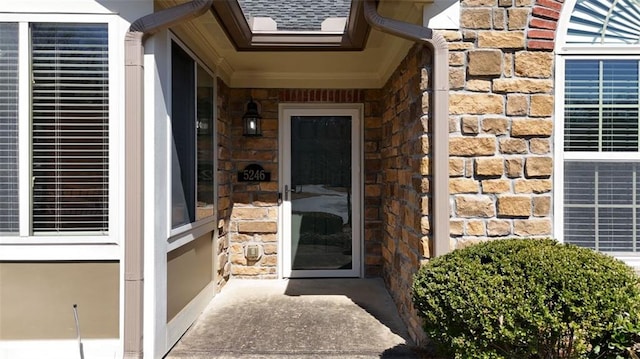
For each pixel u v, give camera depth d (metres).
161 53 2.62
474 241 2.61
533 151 2.62
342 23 3.62
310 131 4.57
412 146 2.96
